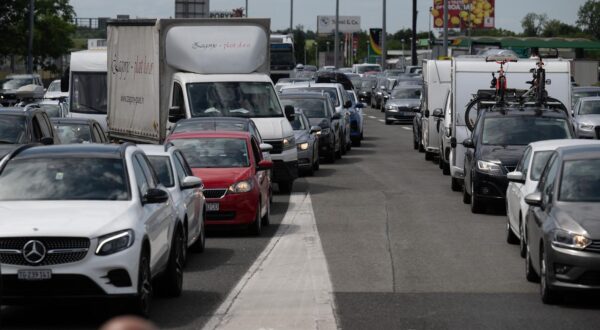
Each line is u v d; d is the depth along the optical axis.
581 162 22.12
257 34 44.91
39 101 69.06
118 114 47.84
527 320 18.84
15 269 17.67
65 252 17.75
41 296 17.75
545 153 27.17
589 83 128.75
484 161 35.72
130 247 18.03
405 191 43.44
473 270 24.55
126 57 46.81
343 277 23.55
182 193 24.78
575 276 19.56
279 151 42.25
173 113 42.41
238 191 30.23
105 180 19.59
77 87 56.56
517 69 44.66
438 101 57.41
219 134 32.91
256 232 30.67
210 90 43.19
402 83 103.56
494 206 38.12
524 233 26.11
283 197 41.47
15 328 18.11
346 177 49.81
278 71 114.88
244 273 24.16
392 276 23.69
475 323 18.58
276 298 21.03
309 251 27.61
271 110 43.53
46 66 127.12
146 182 20.66
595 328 18.12
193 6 86.56
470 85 44.44
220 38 44.38
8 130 31.72
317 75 101.56
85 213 18.39
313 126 54.62
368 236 30.45
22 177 19.66
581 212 20.38
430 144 57.44
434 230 31.78
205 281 23.09
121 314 18.22
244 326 18.31
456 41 128.00
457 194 42.38
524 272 24.30
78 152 20.23
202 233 27.31
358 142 72.31
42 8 119.88
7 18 117.44
